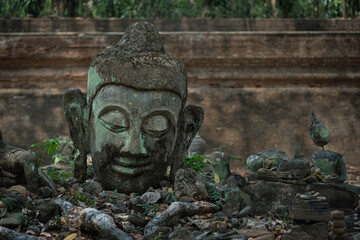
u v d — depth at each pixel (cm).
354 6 1509
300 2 1630
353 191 587
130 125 577
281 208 583
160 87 584
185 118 643
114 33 1282
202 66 1304
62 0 1401
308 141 1296
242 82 1309
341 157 718
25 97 1254
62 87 1273
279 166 604
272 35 1309
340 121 1308
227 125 1282
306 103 1305
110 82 585
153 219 504
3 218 482
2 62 1266
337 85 1327
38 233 475
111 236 454
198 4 1619
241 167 1267
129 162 584
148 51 613
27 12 1450
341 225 411
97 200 576
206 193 584
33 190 564
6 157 569
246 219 558
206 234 477
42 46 1265
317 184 590
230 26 1339
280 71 1315
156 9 1559
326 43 1319
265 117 1292
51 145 722
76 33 1277
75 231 489
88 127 628
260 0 1645
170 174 638
